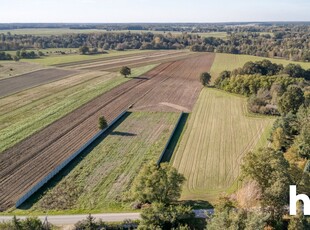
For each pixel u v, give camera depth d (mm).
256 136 65875
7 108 82312
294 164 41406
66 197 43844
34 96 94000
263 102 83000
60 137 63688
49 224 36594
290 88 78562
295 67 115125
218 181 48469
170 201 40938
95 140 63031
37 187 45656
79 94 96562
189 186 47125
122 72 120500
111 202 42500
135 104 87438
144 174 41500
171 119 75562
